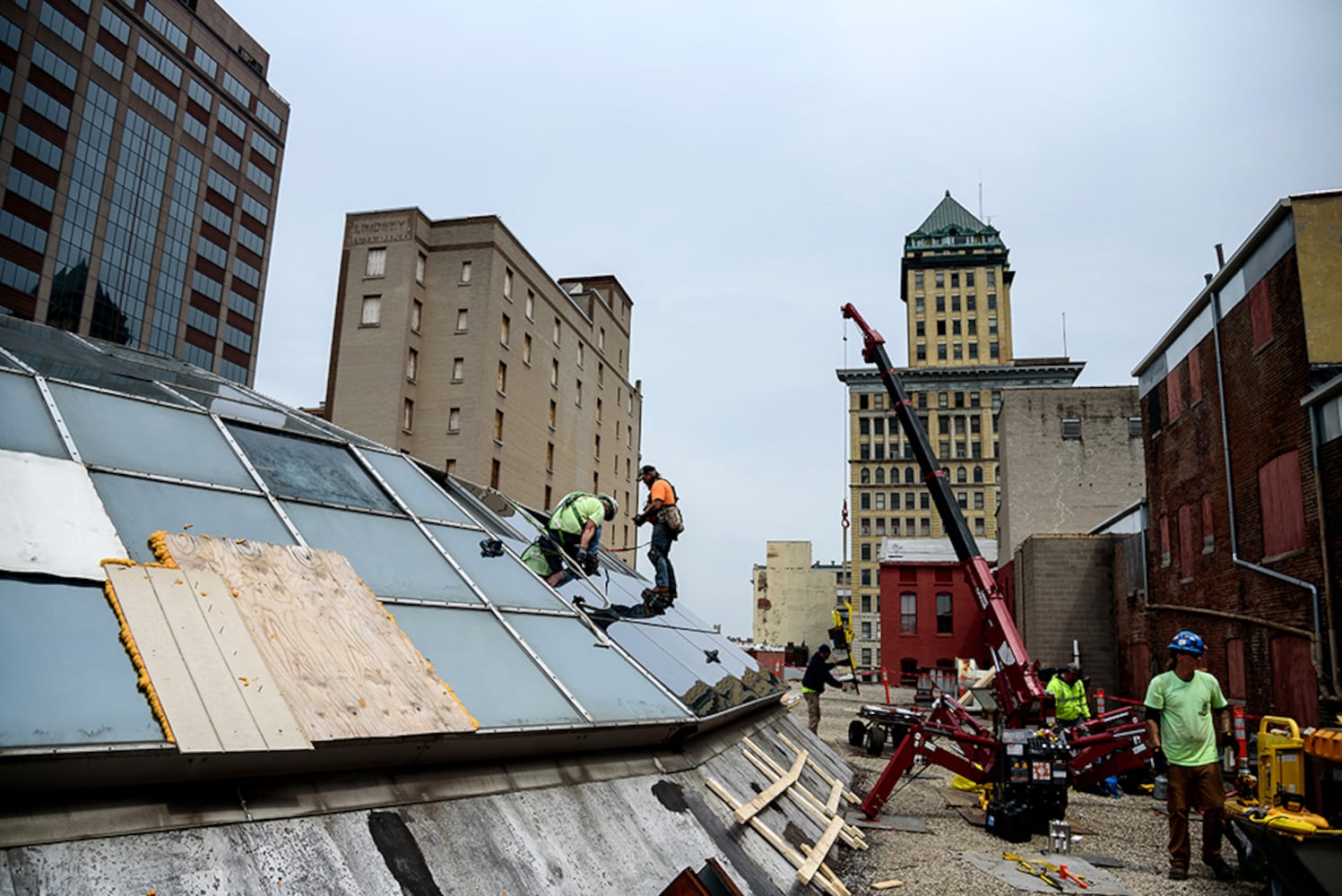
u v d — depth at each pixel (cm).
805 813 852
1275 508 1844
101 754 308
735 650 1357
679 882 365
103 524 471
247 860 330
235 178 7719
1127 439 4441
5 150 5747
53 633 367
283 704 391
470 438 4900
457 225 5197
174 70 7056
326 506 668
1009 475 4506
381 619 530
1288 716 1761
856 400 11431
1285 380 1802
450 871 393
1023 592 3634
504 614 662
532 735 500
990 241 11638
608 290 7581
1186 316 2369
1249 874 832
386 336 4928
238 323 7731
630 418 7962
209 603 437
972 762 1112
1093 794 1449
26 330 873
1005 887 793
